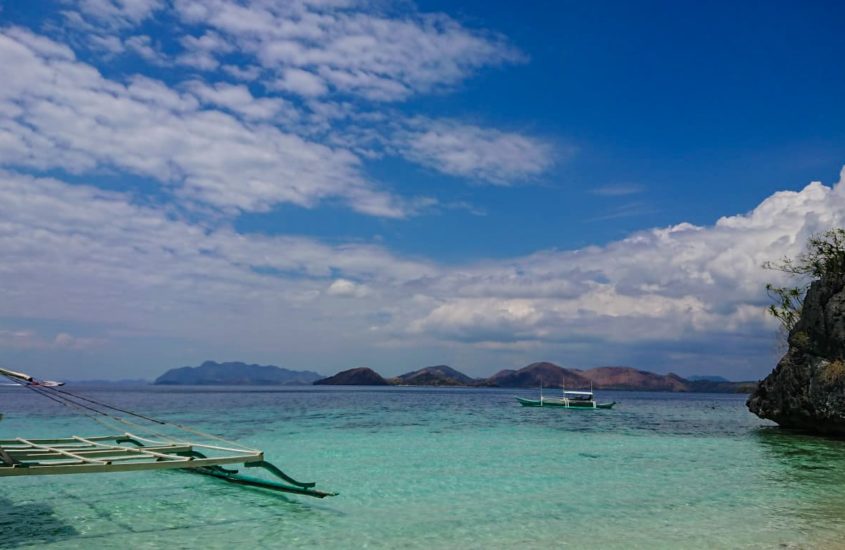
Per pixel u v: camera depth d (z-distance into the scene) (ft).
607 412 227.20
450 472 72.18
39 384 52.06
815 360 118.42
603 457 86.58
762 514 50.57
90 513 49.37
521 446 100.12
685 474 71.41
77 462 45.03
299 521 47.44
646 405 335.26
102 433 113.70
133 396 399.85
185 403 269.64
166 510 50.52
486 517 49.39
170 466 46.03
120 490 58.29
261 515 49.16
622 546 41.06
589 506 53.62
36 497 55.11
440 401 347.36
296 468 74.33
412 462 80.28
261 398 363.35
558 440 110.93
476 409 235.20
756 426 150.10
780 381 128.36
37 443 58.85
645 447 100.01
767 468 76.54
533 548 40.63
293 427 133.80
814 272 132.05
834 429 114.01
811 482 66.13
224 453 86.53
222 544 41.14
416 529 45.42
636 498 57.21
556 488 62.18
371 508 52.37
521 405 280.51
